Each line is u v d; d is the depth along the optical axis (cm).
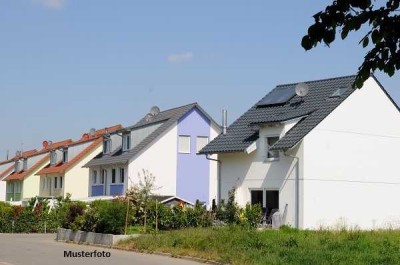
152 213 2753
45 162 6888
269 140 3175
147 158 4697
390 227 2864
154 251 2141
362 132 3166
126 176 4688
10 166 8088
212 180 4856
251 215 2902
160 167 4716
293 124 3103
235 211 2859
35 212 4219
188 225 2744
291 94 3441
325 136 3034
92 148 5966
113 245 2442
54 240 3023
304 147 2958
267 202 3133
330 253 1734
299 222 2933
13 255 2091
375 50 662
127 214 2662
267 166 3139
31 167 6906
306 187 2944
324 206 2991
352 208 3086
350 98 3139
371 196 3164
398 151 3303
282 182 3047
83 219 2789
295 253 1752
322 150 3016
